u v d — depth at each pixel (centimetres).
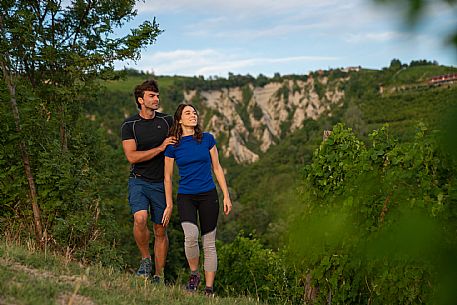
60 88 804
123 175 2472
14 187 709
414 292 416
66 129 859
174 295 502
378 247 119
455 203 189
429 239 104
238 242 1191
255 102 16550
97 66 822
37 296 362
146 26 811
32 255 505
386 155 491
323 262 558
